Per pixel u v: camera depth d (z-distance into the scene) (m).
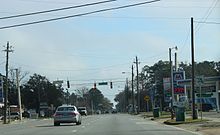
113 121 56.41
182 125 42.25
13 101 128.88
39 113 119.62
